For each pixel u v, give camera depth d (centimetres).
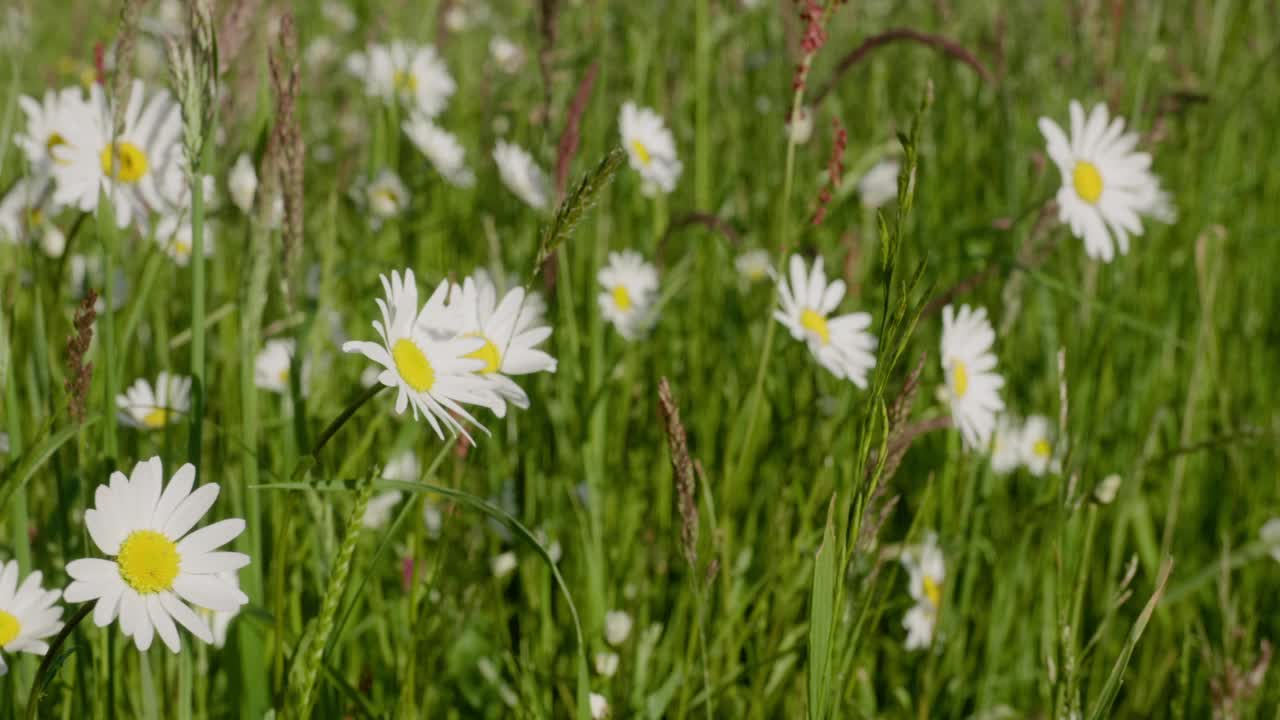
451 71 129
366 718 78
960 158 115
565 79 98
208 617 80
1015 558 85
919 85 115
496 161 99
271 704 78
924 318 93
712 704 83
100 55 82
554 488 90
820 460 90
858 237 101
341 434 89
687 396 98
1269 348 107
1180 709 84
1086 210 88
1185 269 98
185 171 77
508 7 132
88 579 70
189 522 70
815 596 72
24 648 72
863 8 124
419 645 81
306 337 87
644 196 107
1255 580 93
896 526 95
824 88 95
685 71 113
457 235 102
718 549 80
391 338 72
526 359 74
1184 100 105
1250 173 114
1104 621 78
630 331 95
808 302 87
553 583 88
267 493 84
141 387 86
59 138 83
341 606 79
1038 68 117
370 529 88
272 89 79
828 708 77
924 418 93
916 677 89
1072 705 77
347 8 140
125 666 79
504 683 86
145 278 81
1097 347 96
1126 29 110
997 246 99
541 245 73
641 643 85
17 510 76
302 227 79
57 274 83
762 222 109
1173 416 98
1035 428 95
